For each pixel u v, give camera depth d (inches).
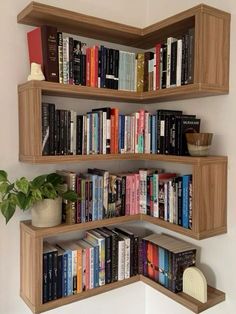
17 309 62.6
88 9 68.7
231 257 59.1
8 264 61.4
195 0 64.2
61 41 57.9
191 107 66.4
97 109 67.6
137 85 69.2
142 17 77.2
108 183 65.5
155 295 77.6
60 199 59.3
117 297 76.2
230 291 59.5
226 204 59.2
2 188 53.6
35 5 53.8
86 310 71.9
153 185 67.0
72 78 59.7
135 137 68.9
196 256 66.6
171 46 60.7
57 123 58.1
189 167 67.6
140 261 71.4
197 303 58.3
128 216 67.8
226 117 59.1
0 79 58.9
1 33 58.7
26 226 59.2
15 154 61.1
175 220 61.2
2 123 59.4
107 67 64.6
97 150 63.7
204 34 53.9
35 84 54.1
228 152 58.9
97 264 64.9
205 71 54.5
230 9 57.4
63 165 67.3
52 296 59.3
